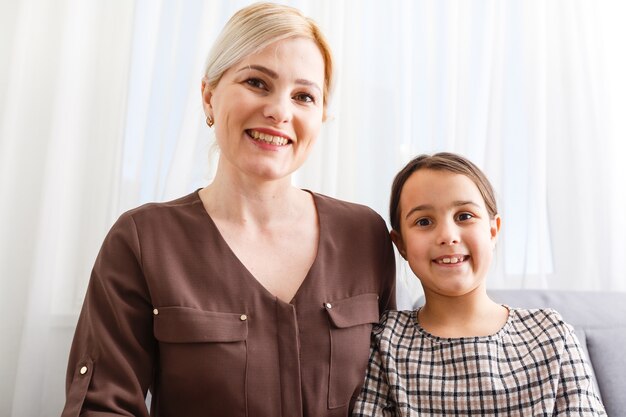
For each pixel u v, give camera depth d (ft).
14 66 4.06
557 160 5.17
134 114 4.33
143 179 4.39
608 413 3.58
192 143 4.33
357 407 3.00
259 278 3.00
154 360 2.95
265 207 3.15
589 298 4.11
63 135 4.07
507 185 5.08
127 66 4.34
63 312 4.13
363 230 3.33
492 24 5.08
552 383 2.93
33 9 4.17
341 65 4.76
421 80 5.02
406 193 3.41
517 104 5.16
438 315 3.32
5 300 4.05
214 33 4.46
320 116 3.10
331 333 2.92
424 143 4.98
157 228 2.97
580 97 5.17
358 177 4.79
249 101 2.85
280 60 2.89
